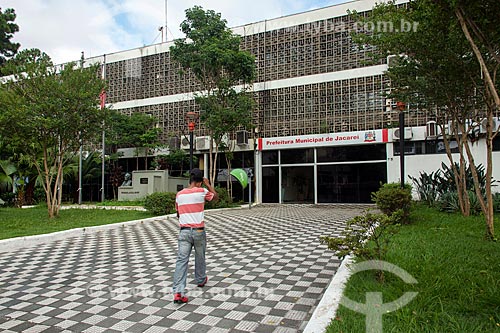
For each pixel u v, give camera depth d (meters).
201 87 19.78
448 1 4.42
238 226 10.75
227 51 15.41
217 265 6.10
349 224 4.64
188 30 16.19
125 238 9.18
